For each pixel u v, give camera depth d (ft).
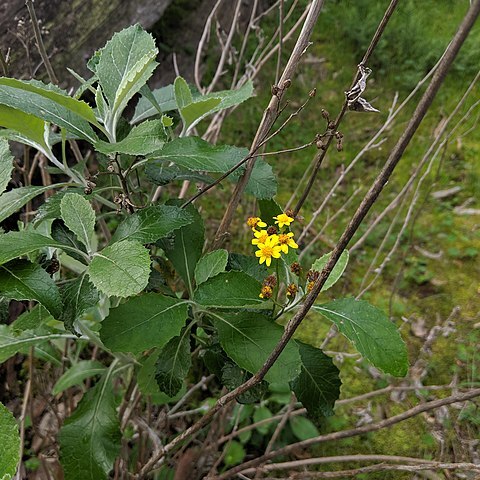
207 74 3.21
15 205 1.05
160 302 1.05
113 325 1.01
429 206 2.88
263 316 1.10
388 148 3.14
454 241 2.73
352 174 3.04
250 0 3.37
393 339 1.07
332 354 2.26
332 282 1.13
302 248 2.63
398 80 3.53
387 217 2.82
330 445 1.99
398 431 2.03
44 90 0.93
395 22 3.74
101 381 1.33
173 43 2.99
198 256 1.20
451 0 4.02
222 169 1.06
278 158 3.10
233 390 1.08
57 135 1.21
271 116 1.17
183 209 1.12
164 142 0.94
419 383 2.16
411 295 2.53
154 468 1.56
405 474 1.91
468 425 2.02
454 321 2.40
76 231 1.01
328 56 3.65
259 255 1.05
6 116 1.01
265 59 1.87
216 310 1.15
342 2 3.90
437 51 3.51
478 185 2.95
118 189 1.14
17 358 2.10
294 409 2.01
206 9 3.14
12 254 0.92
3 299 1.04
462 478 1.87
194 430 1.19
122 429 1.59
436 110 3.37
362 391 2.16
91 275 0.90
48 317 1.18
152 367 1.26
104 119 1.15
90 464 1.22
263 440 1.97
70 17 2.19
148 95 1.20
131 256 0.91
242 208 2.80
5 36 2.00
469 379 2.17
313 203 2.90
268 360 0.94
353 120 3.32
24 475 1.82
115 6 2.35
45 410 1.98
